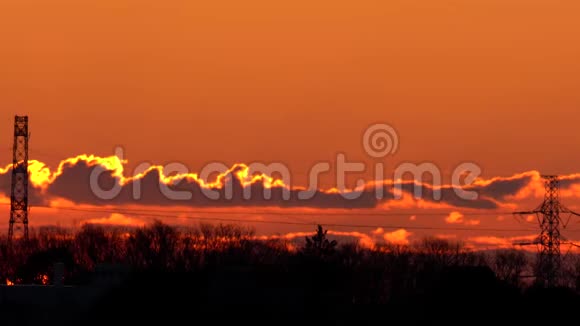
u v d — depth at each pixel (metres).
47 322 196.88
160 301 186.38
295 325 195.75
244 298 191.25
